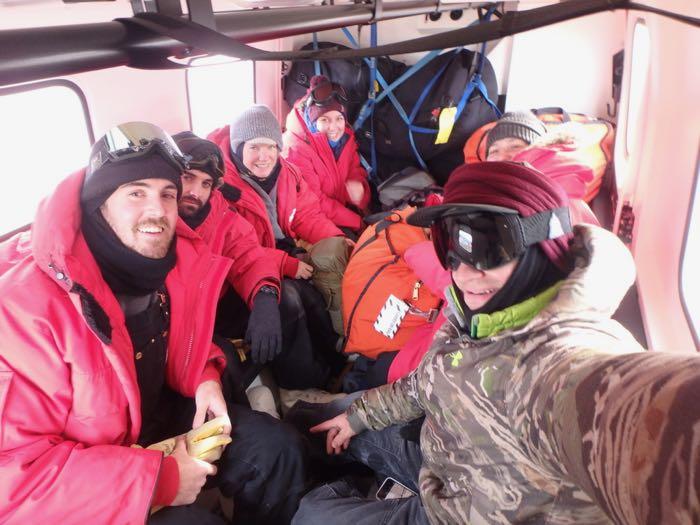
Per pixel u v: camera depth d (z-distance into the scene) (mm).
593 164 2244
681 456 298
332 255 2051
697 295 1431
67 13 1341
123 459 965
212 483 1328
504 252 801
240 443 1312
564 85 2953
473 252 829
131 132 982
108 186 959
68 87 1544
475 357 885
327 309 2098
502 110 3146
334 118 2707
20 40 471
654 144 1577
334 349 2102
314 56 562
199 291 1326
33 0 1161
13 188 1446
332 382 2100
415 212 907
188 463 1093
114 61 586
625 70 2307
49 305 920
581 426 431
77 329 948
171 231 1087
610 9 424
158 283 1110
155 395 1268
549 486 817
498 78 3129
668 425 317
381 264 1841
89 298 932
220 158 1598
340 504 1229
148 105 1932
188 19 697
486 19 2871
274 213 2303
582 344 639
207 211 1641
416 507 1157
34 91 1438
